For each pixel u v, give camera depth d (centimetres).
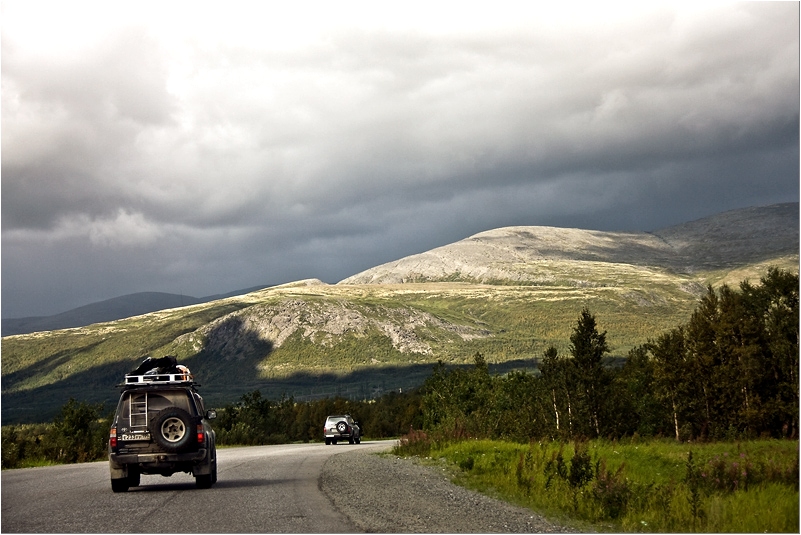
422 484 1688
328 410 10356
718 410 3834
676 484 1561
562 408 3319
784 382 3647
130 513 1220
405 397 11988
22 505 1345
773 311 3950
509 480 1648
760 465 1605
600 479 1402
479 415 3609
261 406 8306
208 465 1617
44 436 3988
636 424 3422
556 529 1130
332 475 1912
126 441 1591
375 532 1035
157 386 1633
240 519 1140
